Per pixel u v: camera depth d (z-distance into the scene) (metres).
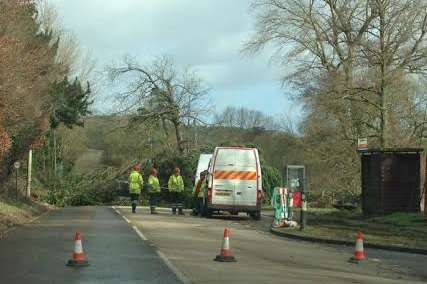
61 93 40.47
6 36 19.39
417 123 38.91
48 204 41.28
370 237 18.72
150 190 30.39
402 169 25.73
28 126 28.59
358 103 38.19
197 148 48.19
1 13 20.11
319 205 42.19
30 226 20.92
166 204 42.44
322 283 10.65
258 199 27.41
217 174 27.50
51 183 46.22
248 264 12.80
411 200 25.66
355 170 40.31
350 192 40.88
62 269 11.44
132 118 49.62
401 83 37.75
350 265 13.47
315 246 17.28
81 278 10.47
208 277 10.87
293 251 15.80
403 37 36.50
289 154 46.28
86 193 46.00
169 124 50.66
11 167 30.64
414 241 17.66
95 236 17.41
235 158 27.64
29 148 31.48
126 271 11.31
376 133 38.34
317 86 38.75
